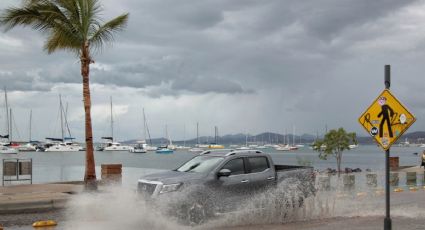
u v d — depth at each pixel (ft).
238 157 43.06
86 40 67.51
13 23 64.34
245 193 42.16
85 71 68.13
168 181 39.55
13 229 37.99
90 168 67.31
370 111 31.37
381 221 41.70
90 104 68.18
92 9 67.05
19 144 487.20
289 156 406.00
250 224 40.01
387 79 30.96
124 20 68.23
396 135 30.09
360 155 474.49
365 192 67.15
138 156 443.73
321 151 116.78
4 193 56.39
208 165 42.16
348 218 43.47
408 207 51.83
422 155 117.29
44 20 64.34
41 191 58.75
